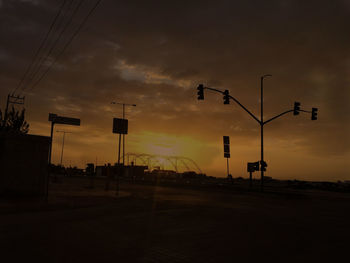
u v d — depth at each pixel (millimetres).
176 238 9164
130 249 7688
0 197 20609
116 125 29797
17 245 7887
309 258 7059
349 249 7992
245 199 27266
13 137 21703
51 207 16562
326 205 23281
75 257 6824
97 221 12297
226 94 27734
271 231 10555
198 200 24531
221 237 9391
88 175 117250
